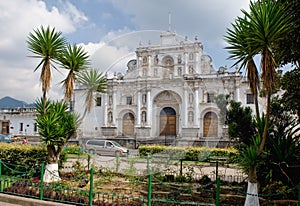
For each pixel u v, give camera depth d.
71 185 8.34
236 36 6.36
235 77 34.97
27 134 45.16
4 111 48.09
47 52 9.17
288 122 9.92
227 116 9.87
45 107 9.34
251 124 9.58
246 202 6.52
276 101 10.42
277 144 7.85
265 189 8.05
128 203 6.98
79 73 8.33
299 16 7.52
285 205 7.34
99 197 7.52
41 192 7.57
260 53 6.43
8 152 11.52
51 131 8.65
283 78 10.18
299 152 7.84
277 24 5.86
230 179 11.09
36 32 9.23
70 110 9.45
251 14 6.44
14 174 11.34
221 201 7.92
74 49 9.12
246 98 35.19
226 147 16.52
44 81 9.27
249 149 6.81
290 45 8.41
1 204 7.62
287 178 7.96
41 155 11.22
